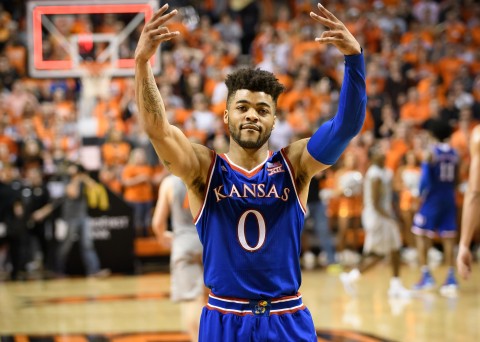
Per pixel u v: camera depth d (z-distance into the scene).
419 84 24.39
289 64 24.75
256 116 4.86
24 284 17.08
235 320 4.82
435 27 28.05
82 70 19.05
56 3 18.91
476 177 6.85
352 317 12.14
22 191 18.28
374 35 26.53
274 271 4.86
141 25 19.39
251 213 4.88
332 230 20.25
